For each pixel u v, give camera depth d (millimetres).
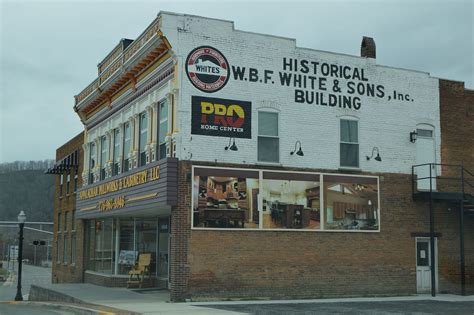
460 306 19547
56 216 40844
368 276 23516
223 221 21188
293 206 22453
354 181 23812
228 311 17078
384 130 24812
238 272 21219
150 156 23234
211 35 21875
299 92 23203
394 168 24781
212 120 21469
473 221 26281
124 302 20266
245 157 21859
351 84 24375
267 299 21500
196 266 20641
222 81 21828
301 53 23469
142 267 26281
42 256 105562
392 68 25375
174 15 21422
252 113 22219
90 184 30578
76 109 32812
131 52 24922
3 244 106750
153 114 23359
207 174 21141
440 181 25828
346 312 17312
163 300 20953
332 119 23719
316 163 23141
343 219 23359
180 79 21172
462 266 24234
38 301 26547
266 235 21828
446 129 26312
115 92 27781
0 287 46969
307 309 18141
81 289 26281
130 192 23859
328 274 22750
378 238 23984
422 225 25031
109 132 28750
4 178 102562
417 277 24641
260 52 22656
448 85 26672
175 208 20641
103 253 29562
